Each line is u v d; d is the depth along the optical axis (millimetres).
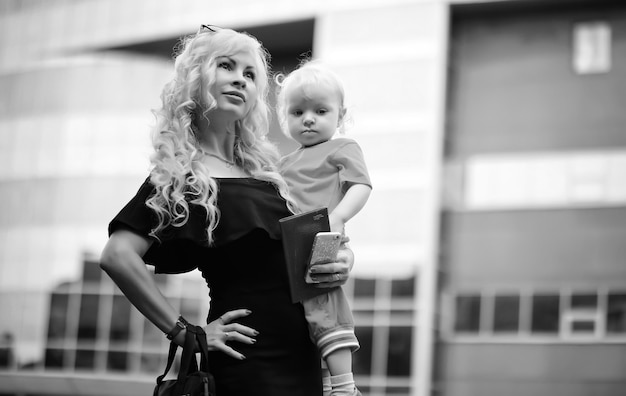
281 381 3275
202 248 3357
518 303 25781
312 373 3357
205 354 3223
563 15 27344
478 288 26156
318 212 3396
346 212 3602
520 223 26266
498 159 26906
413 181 26656
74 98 30312
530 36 27500
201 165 3406
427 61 27406
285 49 29844
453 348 25859
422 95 27234
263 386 3258
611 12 27016
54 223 29297
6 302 29109
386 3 28188
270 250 3381
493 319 25828
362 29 28297
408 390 25188
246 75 3639
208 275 3420
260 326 3312
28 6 31734
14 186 30000
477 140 27234
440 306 26188
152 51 30531
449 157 27250
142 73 30266
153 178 3338
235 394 3273
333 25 28594
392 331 25703
